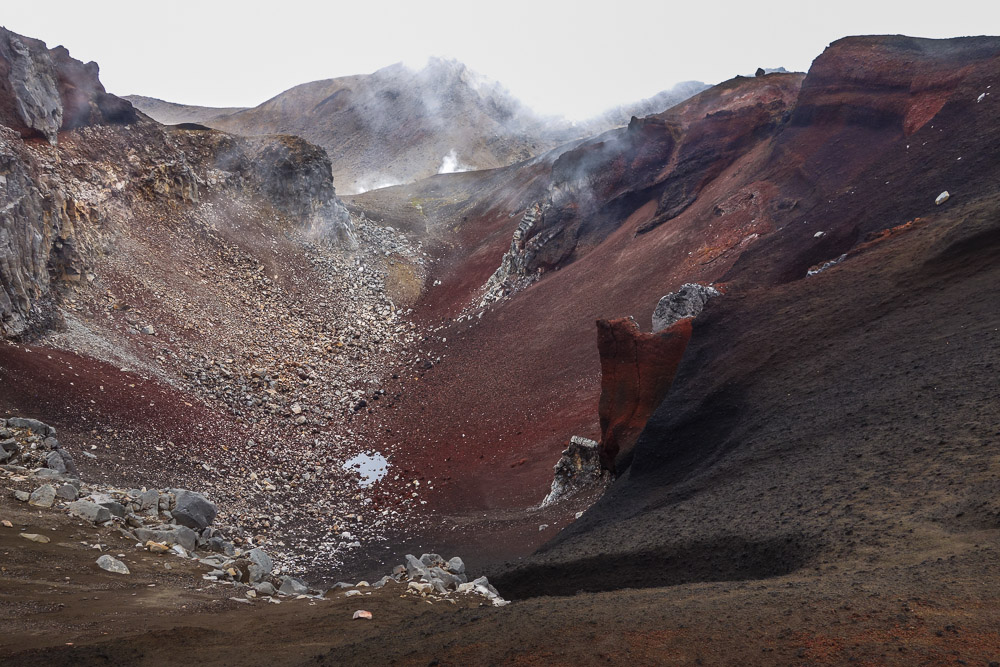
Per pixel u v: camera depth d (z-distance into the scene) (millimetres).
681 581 11406
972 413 11680
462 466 41500
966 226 18766
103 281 48906
